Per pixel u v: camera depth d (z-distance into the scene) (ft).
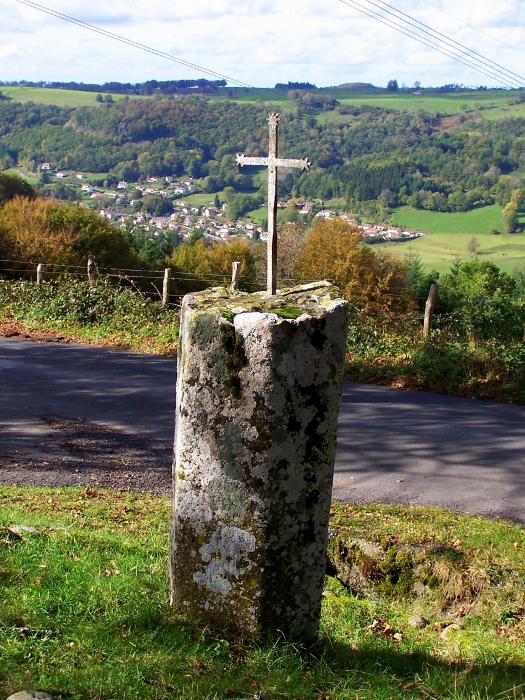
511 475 27.61
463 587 17.70
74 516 20.77
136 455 29.01
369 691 11.14
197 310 11.59
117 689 10.12
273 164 21.62
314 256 126.72
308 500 11.84
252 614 11.82
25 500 22.39
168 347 50.70
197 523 11.90
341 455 29.55
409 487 26.04
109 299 57.57
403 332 47.47
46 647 11.08
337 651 12.79
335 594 17.95
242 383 11.43
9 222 119.55
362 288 118.11
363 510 23.26
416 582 18.31
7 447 29.01
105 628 11.80
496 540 20.08
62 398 37.22
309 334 11.42
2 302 61.21
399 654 13.53
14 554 15.05
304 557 11.96
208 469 11.72
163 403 36.88
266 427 11.43
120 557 16.25
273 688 10.74
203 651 11.40
